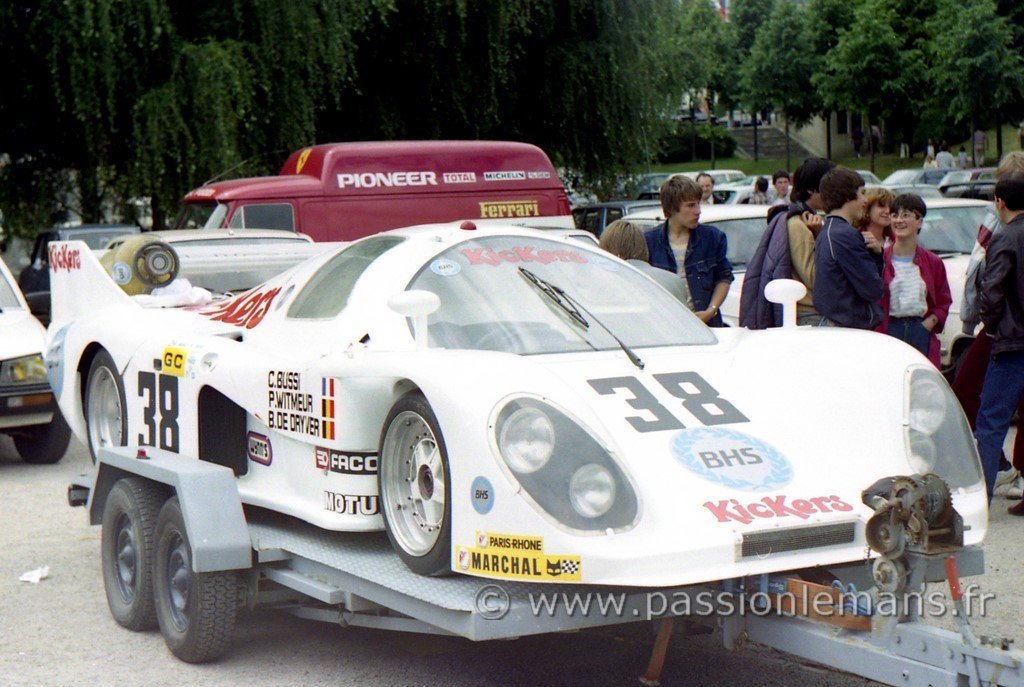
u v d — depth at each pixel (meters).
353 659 4.87
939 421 4.21
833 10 46.31
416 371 3.94
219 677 4.70
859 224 7.14
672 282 5.98
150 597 5.14
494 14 19.17
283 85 17.12
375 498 4.34
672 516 3.57
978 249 7.12
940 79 38.25
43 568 6.35
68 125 18.27
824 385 4.25
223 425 5.20
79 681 4.70
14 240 20.34
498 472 3.62
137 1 15.81
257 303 5.49
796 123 48.97
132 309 6.19
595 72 20.66
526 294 4.57
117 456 5.24
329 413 4.38
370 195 13.62
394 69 20.12
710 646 4.96
